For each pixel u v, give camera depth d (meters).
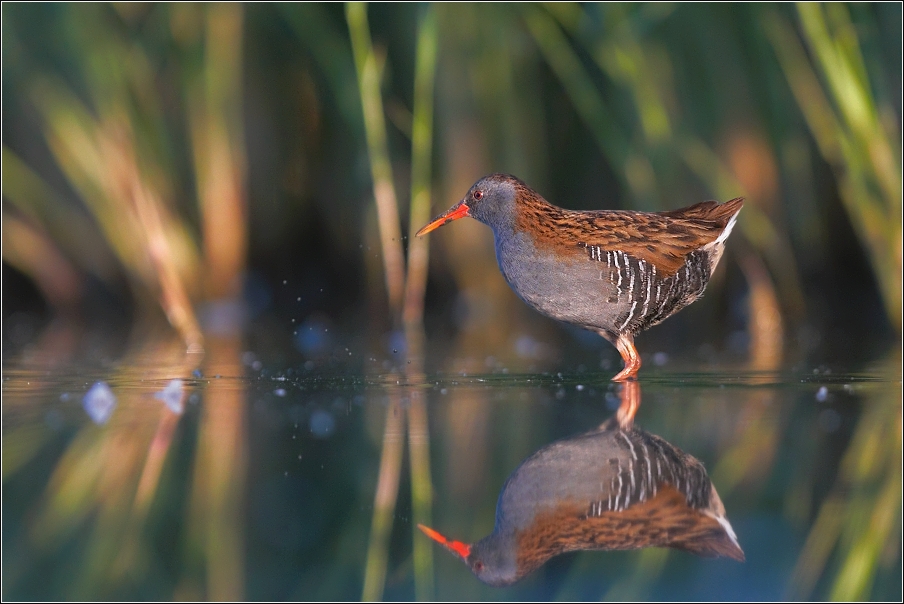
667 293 8.91
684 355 10.44
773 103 12.39
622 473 5.56
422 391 7.96
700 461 5.74
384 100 12.65
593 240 8.76
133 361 9.99
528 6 12.12
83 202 13.98
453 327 13.10
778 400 7.36
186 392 7.94
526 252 9.01
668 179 12.41
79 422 6.84
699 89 12.35
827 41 10.49
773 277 12.91
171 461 5.88
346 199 14.08
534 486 5.35
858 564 4.54
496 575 4.52
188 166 13.67
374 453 6.01
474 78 12.77
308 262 14.62
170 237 13.10
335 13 12.53
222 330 12.88
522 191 9.09
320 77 13.56
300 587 4.41
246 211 13.86
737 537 4.79
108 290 14.38
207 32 12.91
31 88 12.84
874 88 11.23
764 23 11.95
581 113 13.26
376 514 5.08
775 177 12.70
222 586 4.36
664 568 4.51
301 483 5.49
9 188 13.47
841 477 5.49
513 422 6.73
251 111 13.73
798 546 4.70
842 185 12.01
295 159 14.04
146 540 4.81
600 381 8.41
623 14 11.52
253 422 6.83
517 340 11.97
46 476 5.61
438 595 4.33
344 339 11.94
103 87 12.47
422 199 11.73
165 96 13.34
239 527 4.91
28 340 11.98
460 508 5.14
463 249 13.84
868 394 7.59
